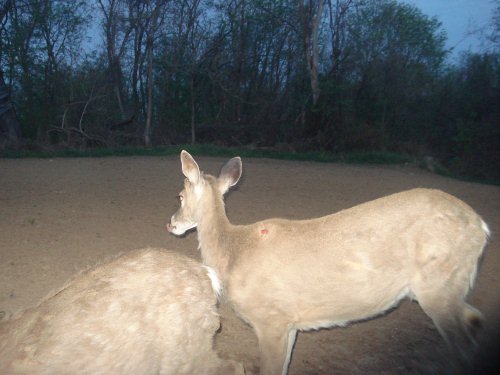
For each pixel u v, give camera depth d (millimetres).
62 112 8914
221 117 9844
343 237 1414
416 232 1398
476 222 1456
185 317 1161
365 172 5809
